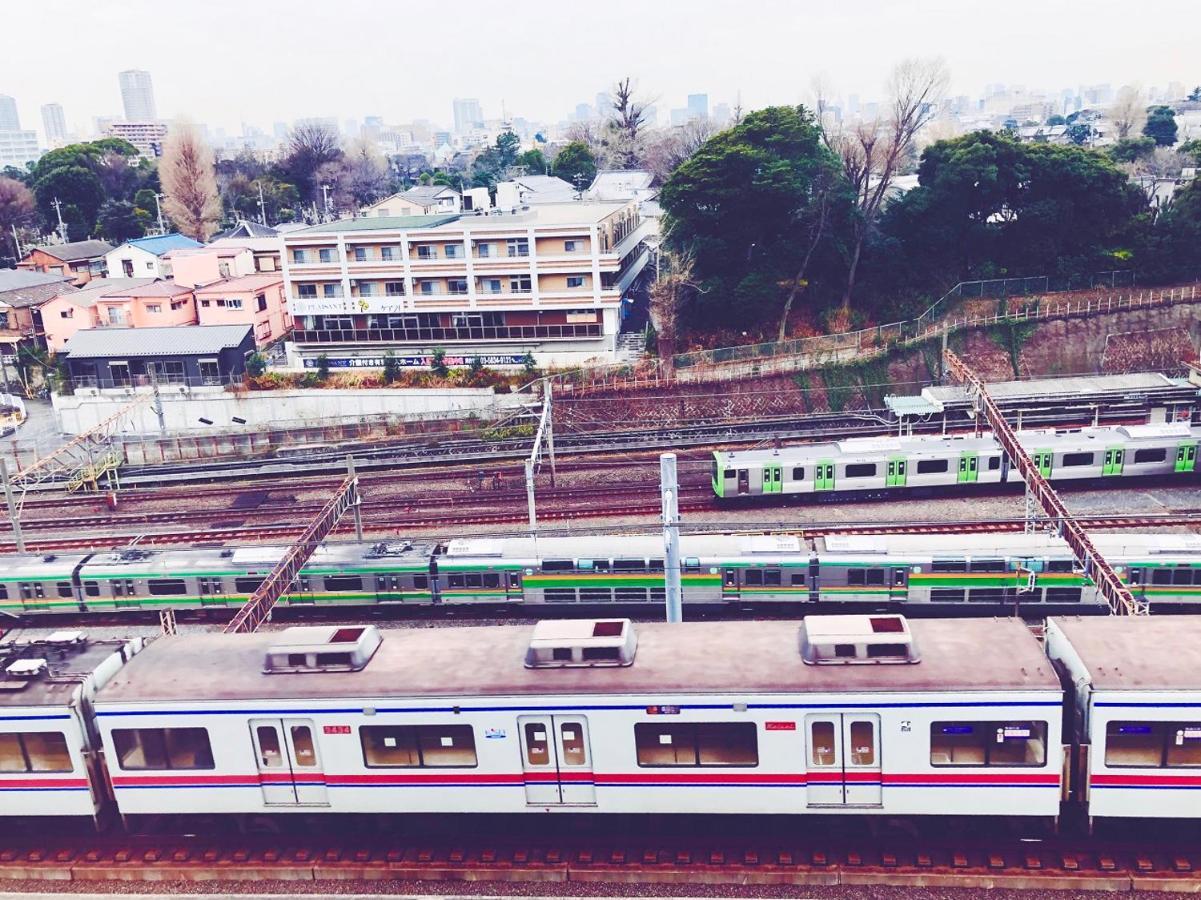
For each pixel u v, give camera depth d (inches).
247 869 648.4
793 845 632.4
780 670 603.8
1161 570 990.4
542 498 1492.4
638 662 626.8
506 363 2018.9
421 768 627.2
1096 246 2253.9
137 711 632.4
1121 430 1428.4
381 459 1758.1
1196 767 569.0
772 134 2022.6
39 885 658.8
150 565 1159.0
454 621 1097.4
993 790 586.9
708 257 2058.3
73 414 2070.6
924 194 2235.5
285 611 1138.7
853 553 1032.2
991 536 1038.4
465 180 4608.8
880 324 2175.2
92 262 2994.6
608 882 619.5
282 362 2178.9
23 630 1168.2
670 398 1914.4
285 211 3745.1
